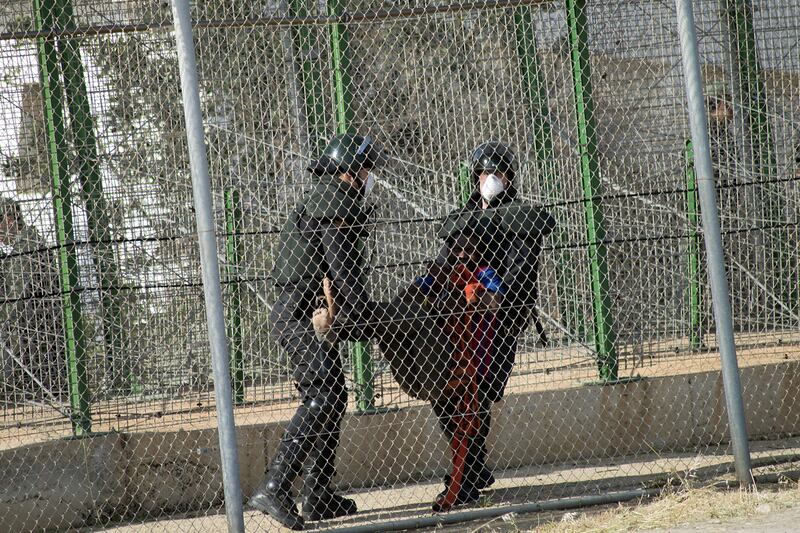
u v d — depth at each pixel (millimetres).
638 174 26406
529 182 25234
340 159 17828
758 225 26531
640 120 27250
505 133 26016
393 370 18266
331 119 23516
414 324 17906
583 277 25531
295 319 18141
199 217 16000
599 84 26812
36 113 22500
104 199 23031
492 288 18281
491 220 18547
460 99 25469
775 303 26266
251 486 20359
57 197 20719
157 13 23703
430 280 18453
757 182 18781
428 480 21219
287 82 24328
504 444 21609
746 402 22312
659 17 27094
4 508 19062
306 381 18000
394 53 24766
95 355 22297
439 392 18125
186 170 24422
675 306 25609
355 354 21406
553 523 16781
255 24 20641
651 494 18156
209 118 25078
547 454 21719
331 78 22797
